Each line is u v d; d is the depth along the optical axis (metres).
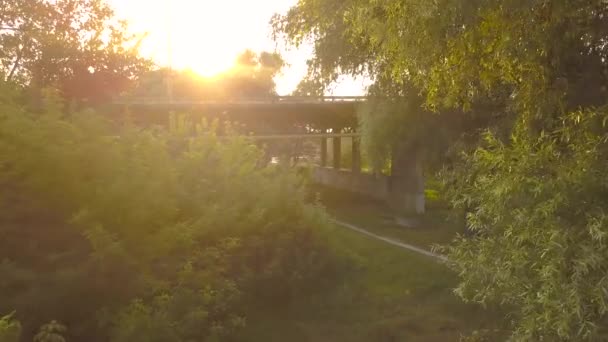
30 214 10.27
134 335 9.82
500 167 7.73
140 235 10.81
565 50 9.53
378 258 18.34
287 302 13.92
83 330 10.13
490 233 7.84
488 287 7.75
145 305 10.48
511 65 9.32
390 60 11.02
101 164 10.80
